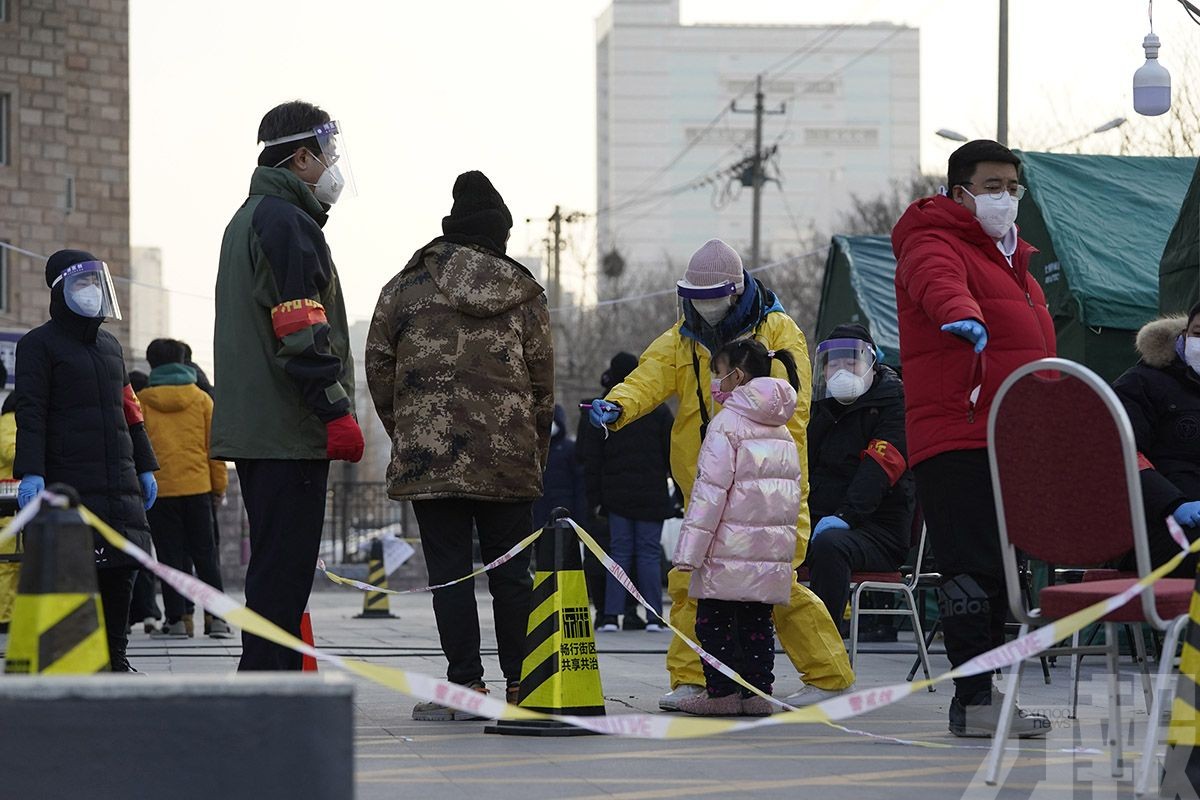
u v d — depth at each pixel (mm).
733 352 10164
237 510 36469
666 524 27094
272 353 8938
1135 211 17359
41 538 5516
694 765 7902
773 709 10227
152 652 15289
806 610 10711
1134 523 6668
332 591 33812
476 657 9992
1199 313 9828
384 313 10211
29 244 41438
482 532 10250
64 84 41938
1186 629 6746
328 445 8820
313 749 4953
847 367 12562
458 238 10211
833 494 12750
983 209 9078
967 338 8602
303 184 9195
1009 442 7176
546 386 10352
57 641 5484
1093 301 16250
